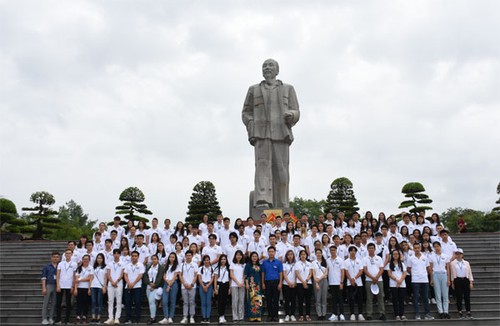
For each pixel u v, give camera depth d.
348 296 13.56
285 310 13.10
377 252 14.11
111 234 15.21
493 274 17.22
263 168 21.72
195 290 13.21
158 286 13.20
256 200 21.41
